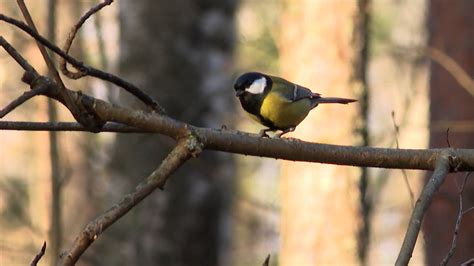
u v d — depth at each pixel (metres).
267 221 19.27
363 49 12.58
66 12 19.09
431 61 11.41
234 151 4.93
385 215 17.47
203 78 14.68
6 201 18.00
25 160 23.16
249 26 18.19
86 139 16.58
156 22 14.52
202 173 14.77
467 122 10.66
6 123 4.93
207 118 14.72
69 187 18.84
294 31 12.70
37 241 17.42
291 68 12.71
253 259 20.11
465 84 10.23
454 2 11.23
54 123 5.00
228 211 15.51
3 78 19.33
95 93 15.52
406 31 17.02
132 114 4.77
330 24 12.50
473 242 10.70
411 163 5.05
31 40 14.23
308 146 5.02
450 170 5.05
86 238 4.42
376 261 17.28
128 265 14.35
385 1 17.17
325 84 12.49
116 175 14.45
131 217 14.38
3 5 16.62
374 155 5.05
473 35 11.14
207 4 14.75
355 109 12.44
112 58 16.30
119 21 14.74
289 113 7.07
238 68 16.56
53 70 4.56
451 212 10.78
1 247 14.66
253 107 7.11
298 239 12.57
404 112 14.13
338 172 12.44
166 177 4.68
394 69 17.72
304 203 12.55
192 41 14.66
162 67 14.46
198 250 14.74
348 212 12.43
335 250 12.41
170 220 14.59
